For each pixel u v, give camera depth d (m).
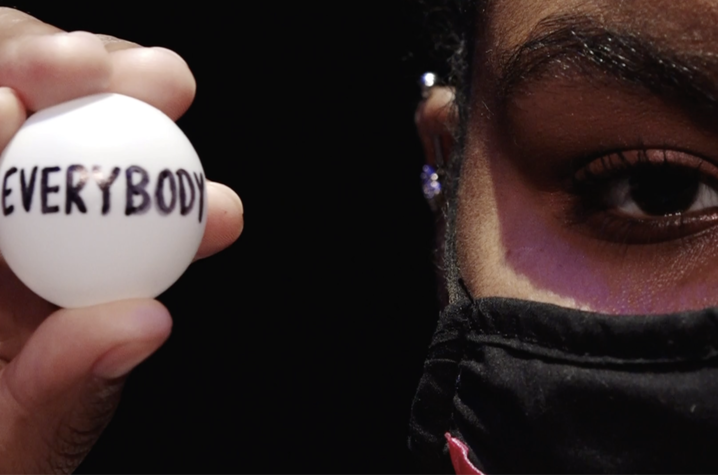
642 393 0.28
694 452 0.28
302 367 0.65
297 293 0.65
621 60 0.28
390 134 0.62
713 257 0.28
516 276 0.30
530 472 0.30
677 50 0.27
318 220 0.64
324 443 0.64
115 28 0.58
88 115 0.29
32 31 0.31
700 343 0.28
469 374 0.31
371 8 0.60
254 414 0.65
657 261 0.29
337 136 0.63
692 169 0.28
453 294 0.32
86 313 0.29
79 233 0.29
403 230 0.64
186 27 0.60
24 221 0.29
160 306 0.30
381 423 0.64
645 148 0.28
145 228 0.29
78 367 0.29
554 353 0.29
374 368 0.64
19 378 0.30
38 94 0.30
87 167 0.29
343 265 0.65
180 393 0.65
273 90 0.62
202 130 0.63
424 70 0.47
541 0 0.29
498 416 0.30
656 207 0.29
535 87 0.29
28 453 0.30
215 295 0.65
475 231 0.31
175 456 0.64
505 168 0.31
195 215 0.30
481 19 0.32
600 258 0.29
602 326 0.29
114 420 0.63
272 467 0.64
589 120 0.28
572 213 0.30
